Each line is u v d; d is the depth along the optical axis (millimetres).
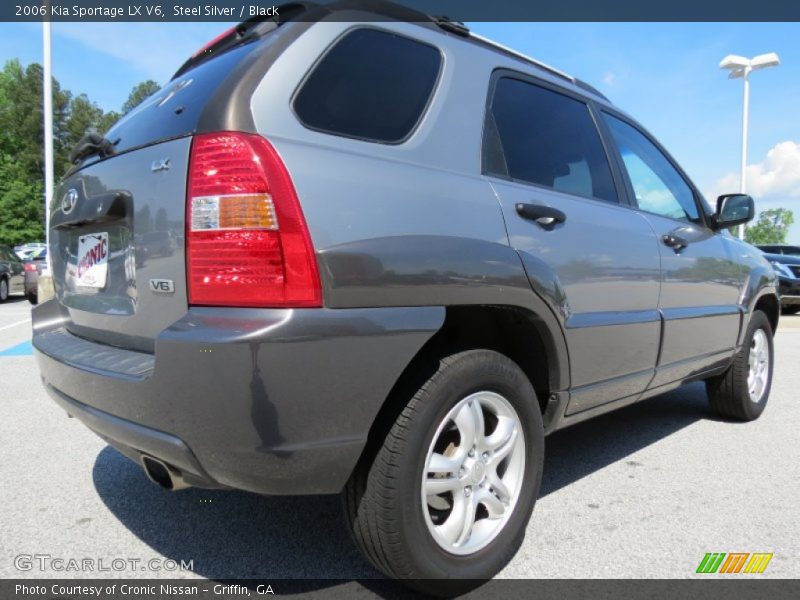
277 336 1636
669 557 2381
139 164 2023
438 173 2137
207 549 2439
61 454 3516
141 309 1996
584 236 2627
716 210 3883
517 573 2256
